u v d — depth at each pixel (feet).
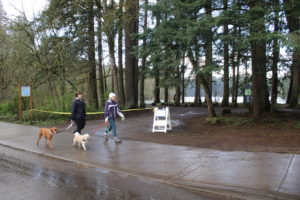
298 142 26.55
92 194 15.62
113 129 30.22
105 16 53.78
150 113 62.28
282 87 63.62
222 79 82.89
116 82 62.13
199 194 15.46
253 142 27.61
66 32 62.08
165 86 39.81
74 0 58.90
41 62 60.29
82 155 24.85
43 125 46.57
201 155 22.94
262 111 46.62
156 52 36.78
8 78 74.43
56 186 17.03
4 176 19.26
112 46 60.95
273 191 14.76
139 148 26.78
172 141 30.04
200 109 73.77
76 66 62.59
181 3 33.71
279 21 32.71
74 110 29.35
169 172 18.99
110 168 20.68
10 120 55.26
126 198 14.98
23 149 28.58
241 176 17.29
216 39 32.71
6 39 67.87
